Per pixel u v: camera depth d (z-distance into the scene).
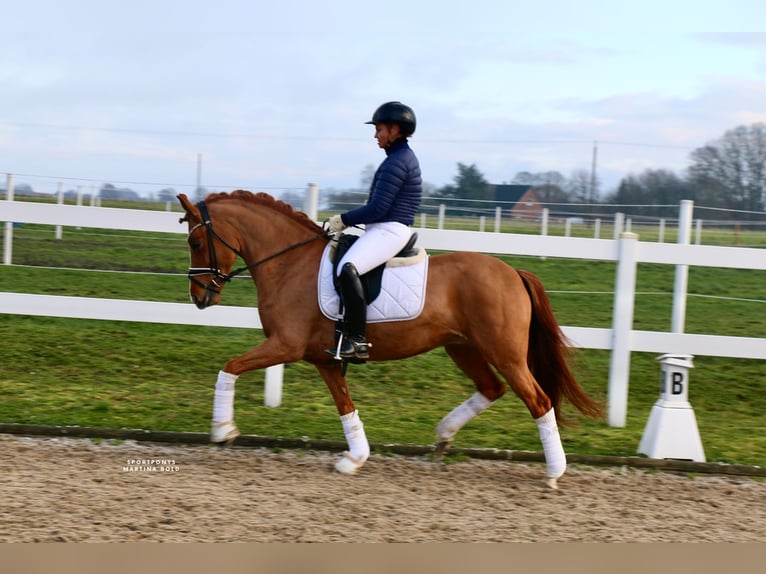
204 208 6.74
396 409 8.48
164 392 8.59
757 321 13.15
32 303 8.41
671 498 6.16
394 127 6.34
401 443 7.22
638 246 8.20
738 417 8.79
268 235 6.69
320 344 6.48
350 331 6.28
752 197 47.41
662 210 41.66
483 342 6.26
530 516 5.61
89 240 18.52
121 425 7.35
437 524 5.34
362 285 6.32
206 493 5.75
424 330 6.35
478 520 5.48
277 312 6.52
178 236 20.30
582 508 5.84
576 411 8.73
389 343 6.40
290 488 5.98
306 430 7.52
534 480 6.45
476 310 6.25
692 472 6.85
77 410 7.75
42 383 8.68
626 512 5.77
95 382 8.84
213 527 5.11
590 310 13.34
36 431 7.01
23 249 16.62
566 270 18.03
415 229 8.29
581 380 9.98
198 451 6.84
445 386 9.36
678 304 9.45
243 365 6.50
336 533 5.11
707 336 8.20
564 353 6.56
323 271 6.47
